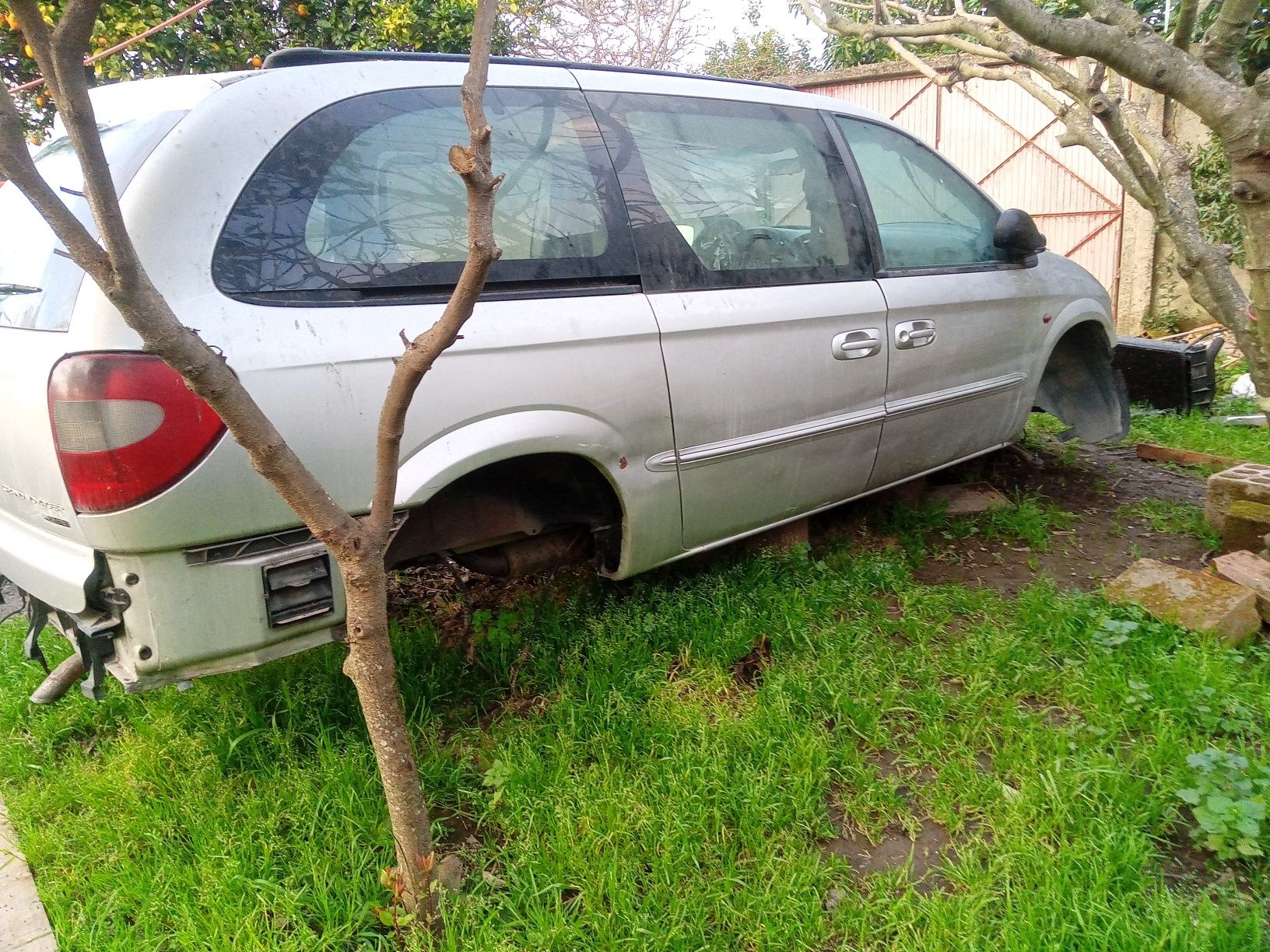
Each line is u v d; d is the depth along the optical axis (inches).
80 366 75.9
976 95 388.8
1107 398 189.6
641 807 89.8
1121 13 109.7
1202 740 98.0
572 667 114.1
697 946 76.8
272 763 100.2
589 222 108.0
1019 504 175.2
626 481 109.7
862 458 140.4
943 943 75.4
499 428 96.4
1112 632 119.3
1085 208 373.7
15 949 80.5
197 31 243.1
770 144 131.8
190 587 81.7
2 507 94.2
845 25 164.4
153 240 78.8
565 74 112.9
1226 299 131.3
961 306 149.3
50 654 127.5
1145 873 83.6
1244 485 151.0
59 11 204.2
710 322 115.0
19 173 49.5
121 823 92.8
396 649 119.0
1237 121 99.7
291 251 85.9
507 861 86.0
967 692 110.3
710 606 127.5
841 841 90.7
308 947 76.9
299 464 64.8
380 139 94.3
